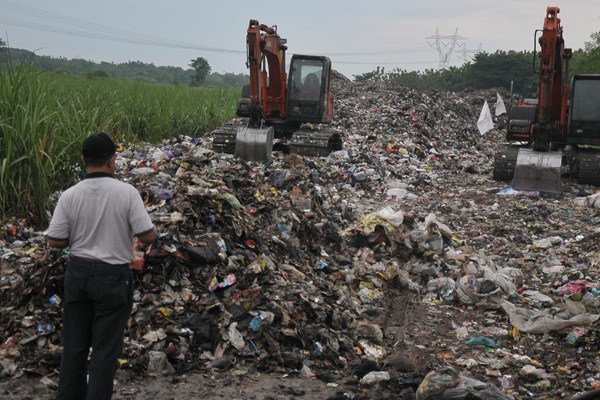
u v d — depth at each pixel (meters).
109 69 95.50
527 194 15.14
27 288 6.18
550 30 15.17
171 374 5.68
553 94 17.31
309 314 6.76
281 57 18.17
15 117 9.06
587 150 17.72
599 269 9.54
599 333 7.02
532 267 9.89
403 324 7.50
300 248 8.71
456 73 67.44
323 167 15.78
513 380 6.09
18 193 8.78
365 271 8.73
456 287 8.45
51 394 5.23
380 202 14.03
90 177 4.63
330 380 5.83
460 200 14.49
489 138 30.31
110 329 4.52
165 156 12.68
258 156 15.96
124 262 4.58
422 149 21.50
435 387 5.31
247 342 6.14
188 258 6.78
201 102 24.36
